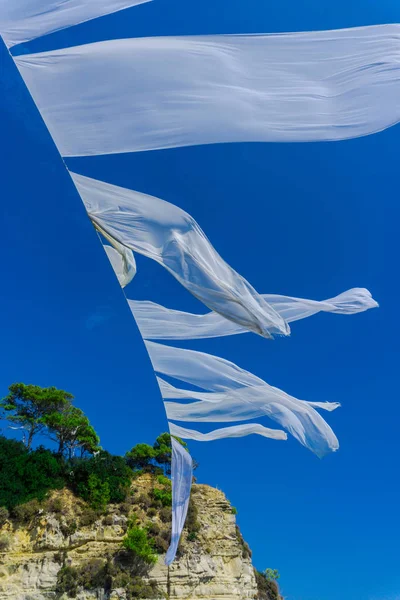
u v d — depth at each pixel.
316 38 3.32
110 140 3.43
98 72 3.27
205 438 5.91
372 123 3.45
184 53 3.30
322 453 5.52
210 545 24.55
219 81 3.38
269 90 3.40
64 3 3.10
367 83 3.38
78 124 3.35
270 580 29.38
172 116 3.42
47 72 3.22
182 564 22.83
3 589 18.95
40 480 22.75
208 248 3.88
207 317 5.02
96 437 28.14
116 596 20.02
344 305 4.70
